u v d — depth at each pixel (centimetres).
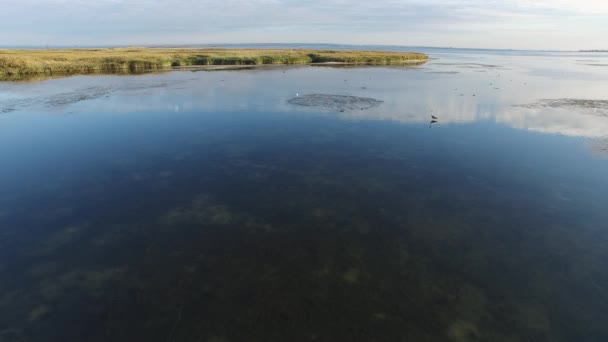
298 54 8719
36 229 1324
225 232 1311
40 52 7694
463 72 6656
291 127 2598
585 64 10269
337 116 2914
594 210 1457
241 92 3938
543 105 3391
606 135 2412
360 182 1717
